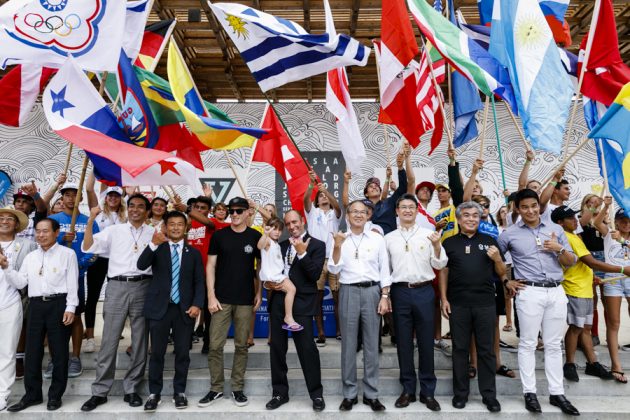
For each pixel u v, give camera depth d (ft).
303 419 12.02
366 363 12.27
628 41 23.39
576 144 26.94
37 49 11.85
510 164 27.12
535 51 13.46
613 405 12.41
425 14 14.28
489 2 16.25
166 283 12.40
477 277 12.08
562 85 13.29
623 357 14.44
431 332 12.34
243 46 13.79
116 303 12.57
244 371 12.83
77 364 13.62
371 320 12.26
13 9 11.77
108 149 11.43
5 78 13.14
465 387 12.16
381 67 13.83
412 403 12.38
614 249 13.94
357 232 12.87
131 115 12.61
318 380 12.23
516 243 12.49
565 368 13.37
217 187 27.20
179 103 12.73
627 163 11.85
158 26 16.06
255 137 12.96
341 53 13.67
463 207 12.42
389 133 27.48
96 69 11.99
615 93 13.80
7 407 12.10
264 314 16.83
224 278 12.80
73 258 12.65
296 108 28.02
